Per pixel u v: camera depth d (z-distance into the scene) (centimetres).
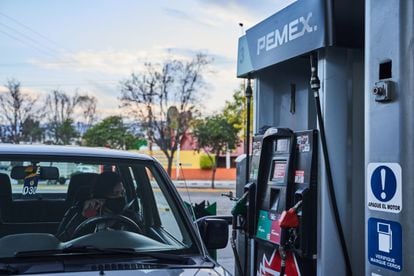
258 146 470
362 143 392
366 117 308
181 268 278
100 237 310
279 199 425
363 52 394
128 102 3281
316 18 380
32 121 4200
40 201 326
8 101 4091
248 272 485
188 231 319
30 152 334
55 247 293
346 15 371
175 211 333
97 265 272
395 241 282
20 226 312
